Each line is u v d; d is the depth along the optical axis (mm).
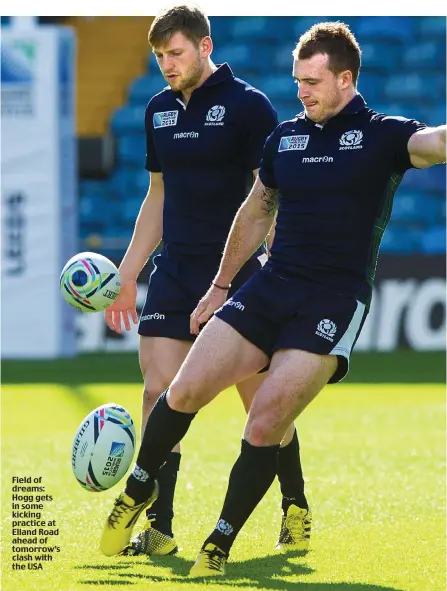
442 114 70875
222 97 19562
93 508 22250
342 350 16594
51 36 56094
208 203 19797
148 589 15727
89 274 18672
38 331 57250
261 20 74250
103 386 45406
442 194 68688
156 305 19734
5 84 56188
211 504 22562
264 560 18094
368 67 72125
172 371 19516
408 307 59969
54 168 56625
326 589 15891
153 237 20953
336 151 16797
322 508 22219
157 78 73938
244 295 17109
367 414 36562
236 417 36844
